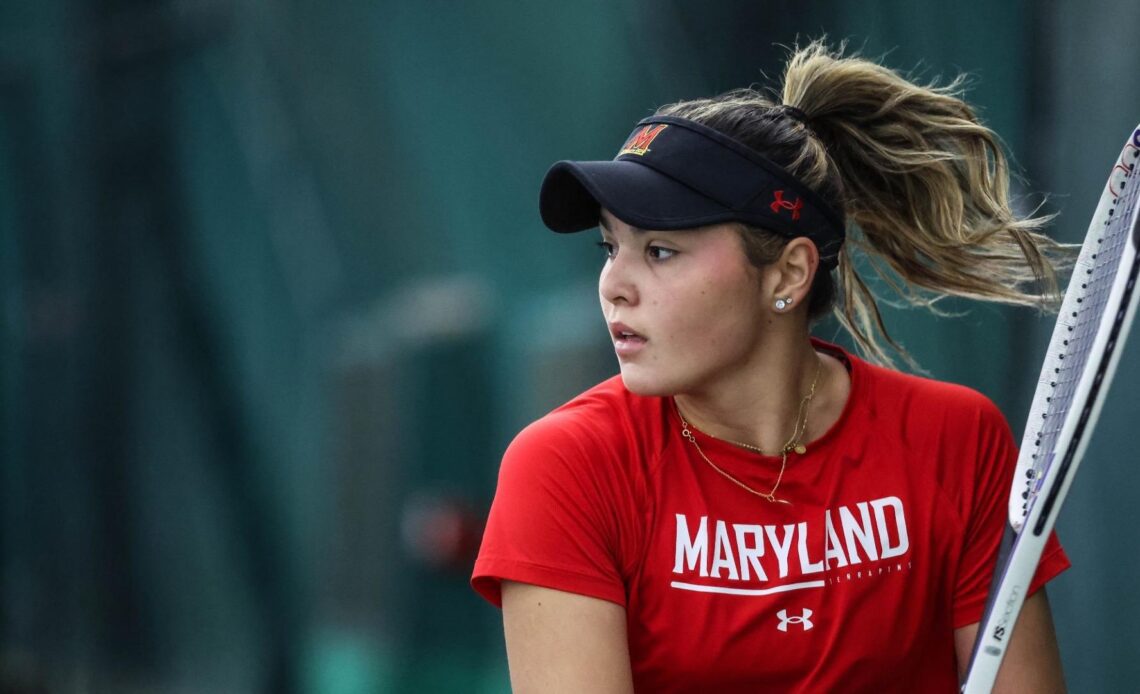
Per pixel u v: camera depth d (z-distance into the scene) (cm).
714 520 673
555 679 666
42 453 3030
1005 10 1516
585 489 672
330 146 2584
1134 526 1395
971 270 779
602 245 693
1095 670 1430
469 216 2425
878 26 1645
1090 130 1447
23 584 2995
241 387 2806
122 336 2952
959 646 718
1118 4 1409
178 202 2855
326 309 2638
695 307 657
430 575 2258
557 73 2272
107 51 2909
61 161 2988
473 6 2333
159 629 2889
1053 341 664
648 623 680
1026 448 656
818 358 712
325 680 2414
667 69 1991
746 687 680
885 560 680
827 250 691
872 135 742
